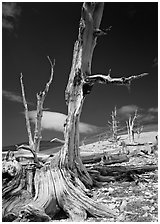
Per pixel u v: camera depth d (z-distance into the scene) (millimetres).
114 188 12281
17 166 11438
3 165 11820
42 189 10172
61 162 11055
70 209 9375
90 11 10984
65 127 11312
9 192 10055
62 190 10000
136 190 11641
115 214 8969
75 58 11328
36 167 12094
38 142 17312
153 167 16672
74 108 11273
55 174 10750
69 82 11430
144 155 23703
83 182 11758
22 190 10117
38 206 9117
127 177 14227
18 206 9172
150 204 9625
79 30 11125
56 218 9477
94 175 13812
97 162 21875
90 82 11180
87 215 9273
